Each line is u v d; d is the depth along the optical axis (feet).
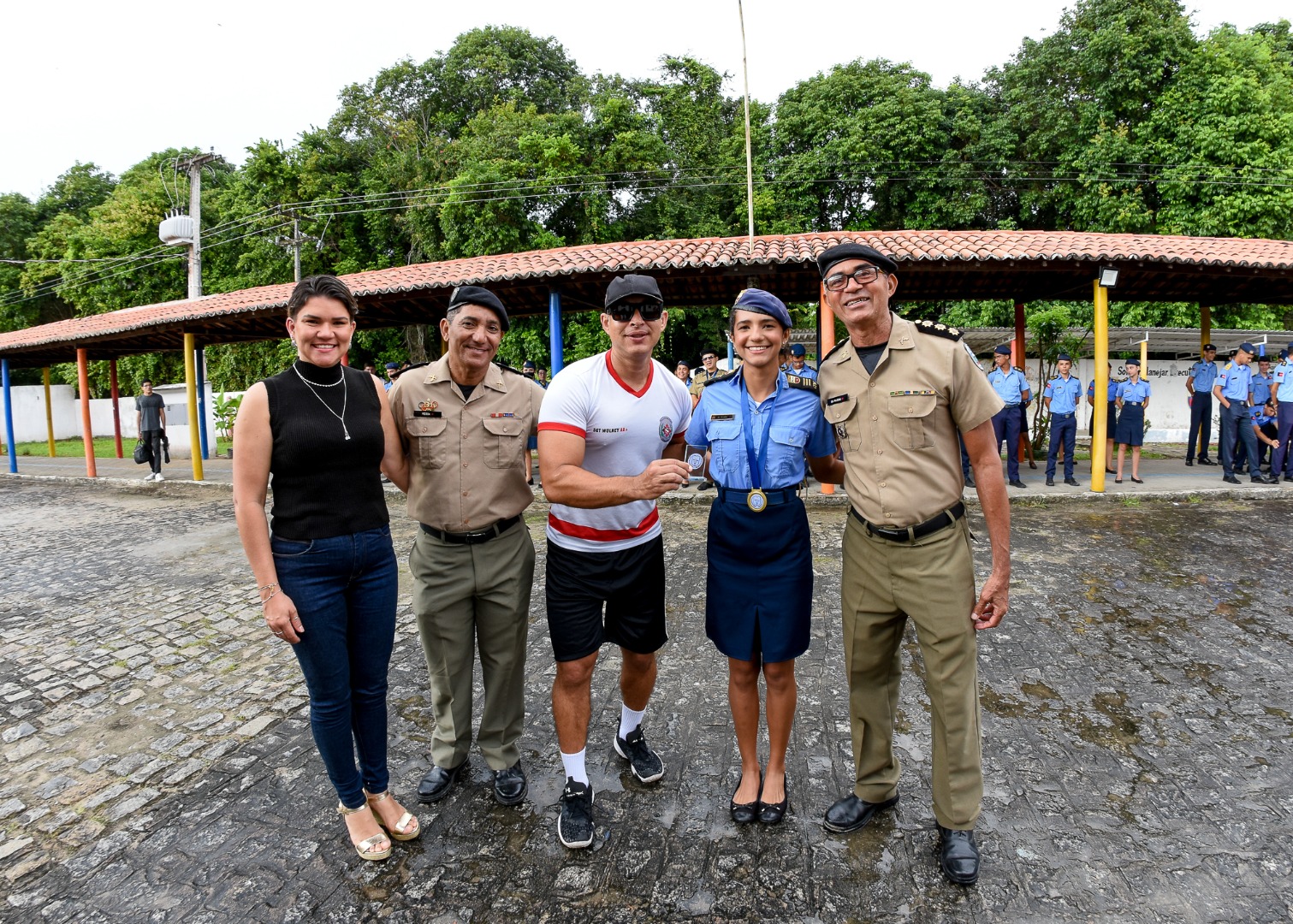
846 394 6.96
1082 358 46.34
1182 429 46.55
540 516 25.40
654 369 7.64
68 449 62.44
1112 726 9.53
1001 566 6.66
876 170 62.64
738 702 7.56
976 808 6.72
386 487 30.86
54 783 8.75
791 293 32.48
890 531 6.77
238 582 18.04
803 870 6.80
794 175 65.05
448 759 8.22
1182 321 50.16
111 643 13.74
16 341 42.27
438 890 6.66
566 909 6.38
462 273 27.81
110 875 6.98
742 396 7.27
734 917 6.22
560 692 7.37
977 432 6.64
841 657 12.14
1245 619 13.44
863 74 67.51
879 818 7.59
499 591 7.86
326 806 8.11
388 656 7.33
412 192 63.57
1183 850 6.99
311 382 6.73
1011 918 6.14
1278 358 32.63
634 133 61.52
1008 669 11.35
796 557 7.19
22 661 12.92
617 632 7.91
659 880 6.73
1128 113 56.08
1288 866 6.73
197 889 6.75
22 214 97.81
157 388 54.03
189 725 10.27
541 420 7.05
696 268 25.05
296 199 67.56
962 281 29.48
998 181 61.93
